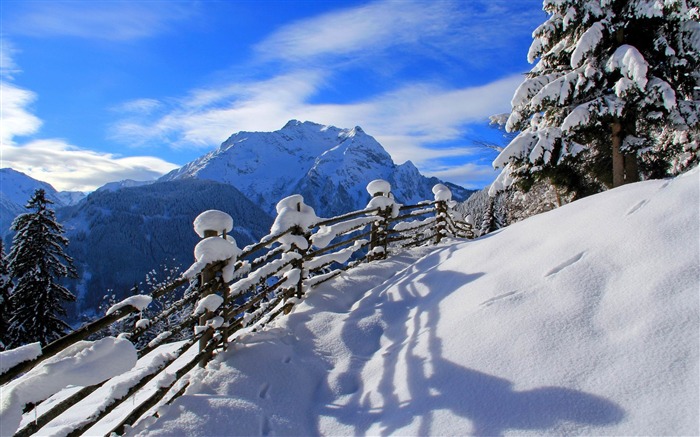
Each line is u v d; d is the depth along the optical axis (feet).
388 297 18.01
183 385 12.41
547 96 32.71
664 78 33.06
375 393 11.94
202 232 14.05
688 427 7.41
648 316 10.08
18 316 62.18
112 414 12.44
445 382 10.96
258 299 16.30
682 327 9.37
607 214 15.06
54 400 15.53
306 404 12.26
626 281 11.47
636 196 15.29
